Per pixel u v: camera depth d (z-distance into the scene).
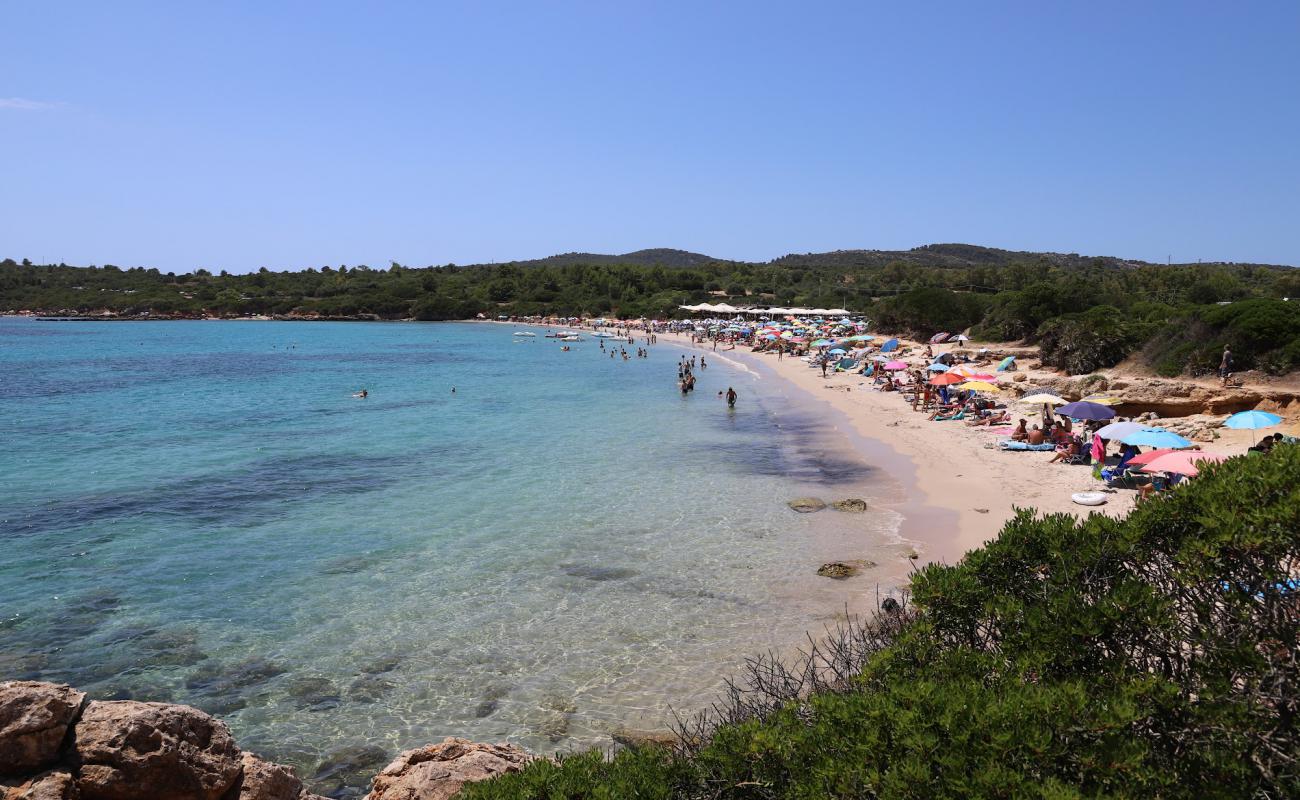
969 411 34.75
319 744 10.38
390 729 10.73
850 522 19.83
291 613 14.56
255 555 17.80
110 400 47.53
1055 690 5.13
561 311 157.62
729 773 5.84
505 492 23.70
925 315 73.38
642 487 24.19
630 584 15.90
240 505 22.28
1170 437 19.61
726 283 162.25
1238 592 5.52
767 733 5.87
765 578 16.05
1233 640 5.43
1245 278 123.69
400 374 65.19
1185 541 5.80
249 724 10.85
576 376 63.03
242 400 47.75
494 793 5.79
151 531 19.67
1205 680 5.25
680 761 6.36
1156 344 37.03
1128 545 6.21
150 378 61.34
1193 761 4.91
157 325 155.25
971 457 26.33
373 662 12.67
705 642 13.20
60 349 93.50
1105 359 39.62
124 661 12.59
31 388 53.97
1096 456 22.67
